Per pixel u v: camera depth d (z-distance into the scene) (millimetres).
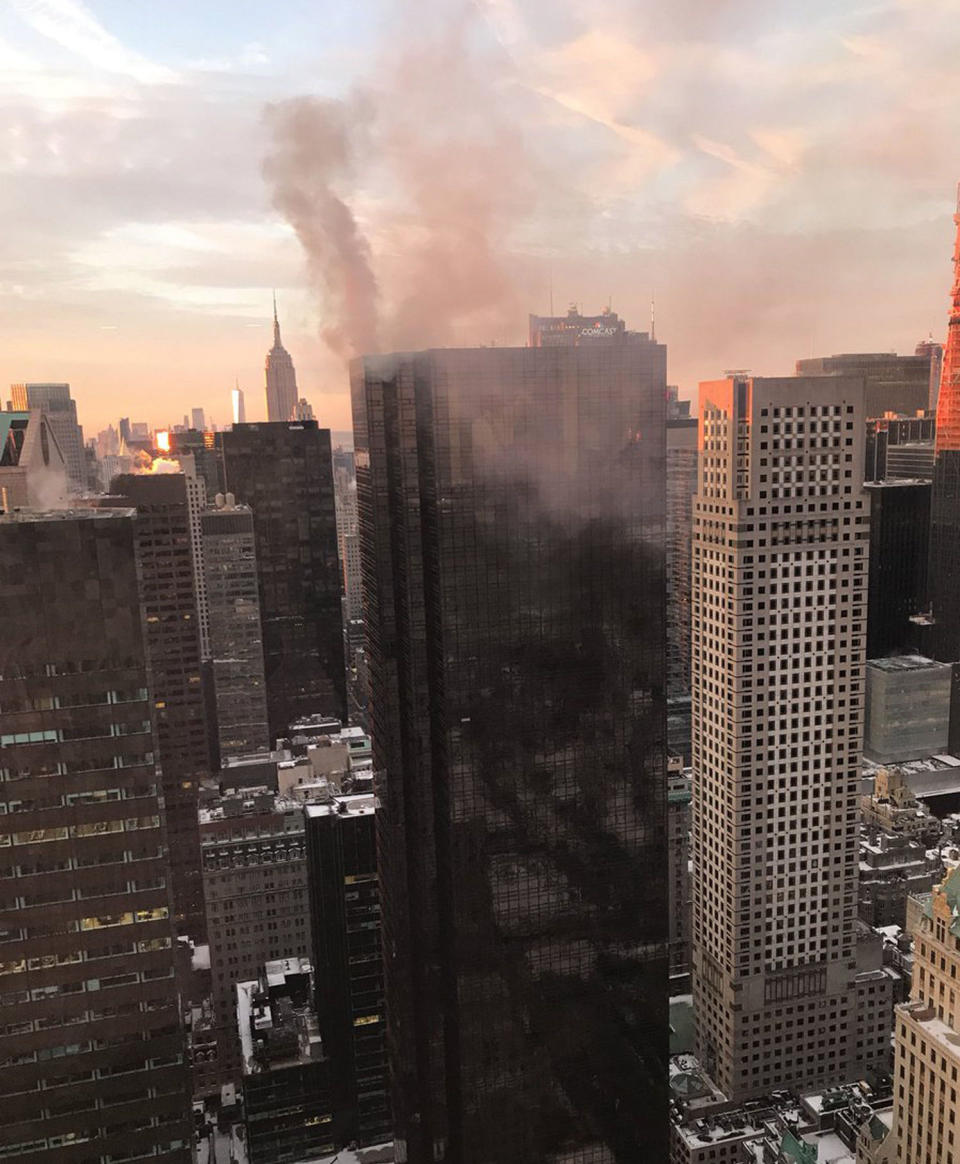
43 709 112188
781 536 197750
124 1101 120875
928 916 141375
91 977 117938
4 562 108750
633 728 144750
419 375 130625
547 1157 154000
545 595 136875
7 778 112375
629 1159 157625
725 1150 195375
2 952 114812
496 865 144125
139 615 113375
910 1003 143250
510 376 128500
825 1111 195750
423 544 139875
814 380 192750
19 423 116625
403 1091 175125
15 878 114062
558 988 149875
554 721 141625
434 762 147125
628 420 133000
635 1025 154000
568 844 145875
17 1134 118062
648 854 149375
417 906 158000
